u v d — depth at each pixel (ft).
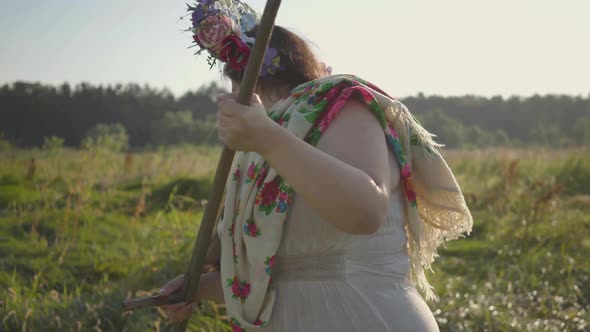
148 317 13.35
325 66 6.55
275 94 6.36
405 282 5.90
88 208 25.13
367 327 5.51
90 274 18.39
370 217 5.00
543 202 25.89
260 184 5.80
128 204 26.91
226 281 6.07
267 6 5.08
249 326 5.87
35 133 187.11
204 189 30.32
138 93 207.31
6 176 32.30
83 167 33.17
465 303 16.49
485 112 213.66
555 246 23.09
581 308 16.93
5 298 14.48
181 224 23.17
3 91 197.26
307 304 5.66
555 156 42.83
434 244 6.55
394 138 5.76
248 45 6.26
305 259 5.72
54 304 14.17
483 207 30.66
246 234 5.81
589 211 28.73
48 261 18.75
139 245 20.93
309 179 4.95
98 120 193.57
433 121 162.71
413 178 6.38
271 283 5.87
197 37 6.40
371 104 5.55
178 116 167.94
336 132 5.51
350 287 5.59
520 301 17.10
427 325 5.66
